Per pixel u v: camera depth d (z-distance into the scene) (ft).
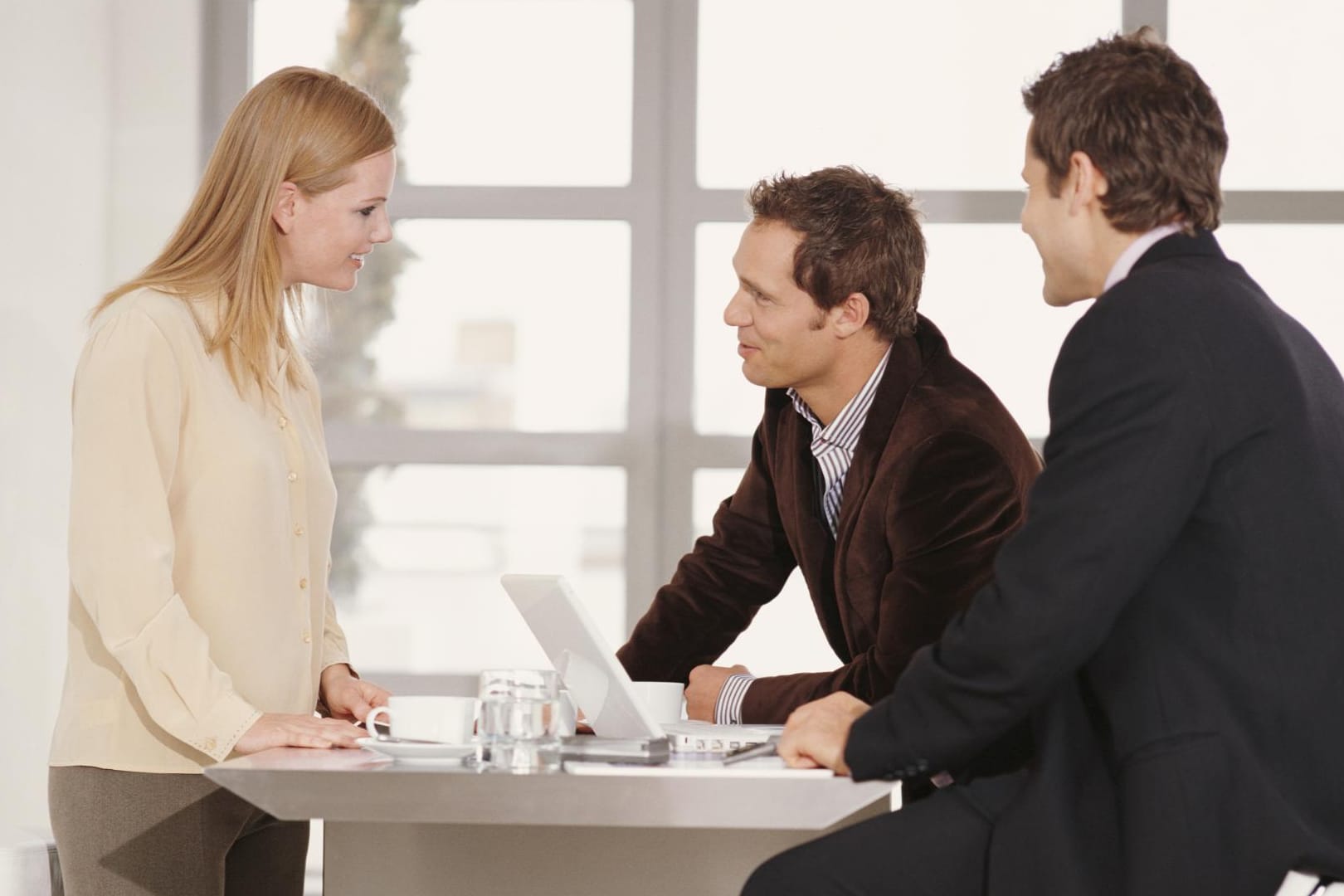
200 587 12.44
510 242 27.35
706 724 13.14
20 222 21.81
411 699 10.55
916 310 14.71
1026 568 9.16
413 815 9.39
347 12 27.50
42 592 22.34
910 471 13.71
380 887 12.33
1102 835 9.23
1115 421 9.16
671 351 27.17
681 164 27.14
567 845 12.25
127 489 11.85
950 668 9.36
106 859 12.14
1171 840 8.80
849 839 9.98
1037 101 10.55
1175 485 9.01
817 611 15.33
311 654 13.51
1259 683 9.06
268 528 12.74
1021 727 10.55
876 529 13.97
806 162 27.02
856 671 13.50
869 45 26.96
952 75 26.78
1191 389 9.12
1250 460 9.20
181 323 12.51
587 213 27.25
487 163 27.43
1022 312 26.55
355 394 27.37
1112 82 10.15
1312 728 9.09
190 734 11.59
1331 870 8.83
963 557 13.41
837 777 9.33
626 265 27.25
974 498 13.53
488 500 27.27
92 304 25.11
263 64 27.53
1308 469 9.31
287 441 13.28
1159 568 9.34
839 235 14.17
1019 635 9.04
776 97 27.07
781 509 15.58
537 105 27.40
